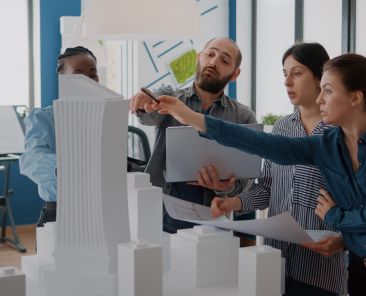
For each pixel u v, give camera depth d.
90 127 1.23
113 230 1.26
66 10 5.81
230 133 1.43
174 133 1.70
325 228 1.71
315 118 1.77
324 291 1.52
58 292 1.28
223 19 6.05
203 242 1.39
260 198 1.84
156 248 1.21
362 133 1.35
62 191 1.27
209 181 1.75
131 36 1.93
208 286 1.40
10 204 5.50
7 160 5.00
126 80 5.75
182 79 5.77
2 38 5.89
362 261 1.43
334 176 1.44
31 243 5.48
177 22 1.68
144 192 1.43
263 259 1.30
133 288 1.20
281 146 1.46
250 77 6.15
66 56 2.08
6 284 1.15
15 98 5.99
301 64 1.72
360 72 1.30
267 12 5.89
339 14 4.93
